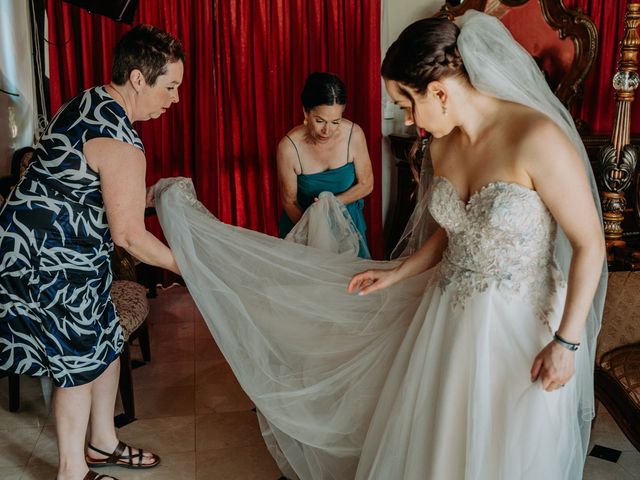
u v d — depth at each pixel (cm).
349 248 294
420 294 227
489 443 183
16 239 217
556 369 169
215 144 472
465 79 175
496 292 183
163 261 226
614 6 473
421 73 173
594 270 166
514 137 170
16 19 416
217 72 465
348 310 233
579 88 462
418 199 238
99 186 219
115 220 217
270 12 463
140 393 340
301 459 238
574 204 164
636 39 285
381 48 486
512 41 177
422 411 196
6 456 285
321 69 476
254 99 475
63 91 449
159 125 465
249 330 230
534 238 178
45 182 216
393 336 221
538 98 177
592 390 201
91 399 266
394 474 201
